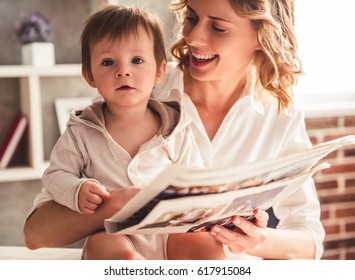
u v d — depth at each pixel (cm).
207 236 136
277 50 160
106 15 141
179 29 179
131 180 138
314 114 317
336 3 347
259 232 124
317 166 123
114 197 129
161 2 315
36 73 295
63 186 131
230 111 165
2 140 317
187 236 136
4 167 305
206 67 155
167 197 100
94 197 125
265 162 102
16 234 328
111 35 138
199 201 102
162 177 94
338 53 350
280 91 168
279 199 125
